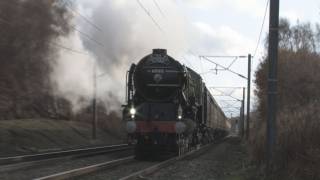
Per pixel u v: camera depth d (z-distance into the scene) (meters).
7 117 43.62
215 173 19.81
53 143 39.66
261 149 19.94
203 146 38.16
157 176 17.72
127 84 26.88
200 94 33.81
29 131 39.47
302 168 13.93
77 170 16.75
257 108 51.66
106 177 16.72
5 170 18.36
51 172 17.94
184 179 17.42
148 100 26.12
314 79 35.66
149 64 26.41
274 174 14.75
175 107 25.72
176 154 26.81
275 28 15.39
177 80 26.06
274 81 15.32
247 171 18.70
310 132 15.07
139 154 26.06
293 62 37.31
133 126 25.48
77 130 49.66
